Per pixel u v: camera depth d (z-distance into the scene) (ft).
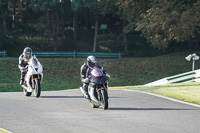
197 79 288.51
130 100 177.68
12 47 547.49
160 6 445.78
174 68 437.58
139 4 469.57
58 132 117.08
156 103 170.30
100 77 153.38
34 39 579.48
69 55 476.54
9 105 163.73
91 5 503.20
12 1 603.26
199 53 509.76
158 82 293.84
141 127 123.44
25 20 645.10
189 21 422.41
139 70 427.33
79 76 403.34
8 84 368.68
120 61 453.17
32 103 169.17
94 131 118.11
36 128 122.21
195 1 446.19
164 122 131.13
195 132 117.80
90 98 158.71
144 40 600.39
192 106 164.55
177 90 207.51
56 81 386.32
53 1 506.89
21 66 192.95
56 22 583.99
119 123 129.08
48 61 435.53
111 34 628.69
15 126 124.77
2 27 551.59
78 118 137.08
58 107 159.12
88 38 607.78
